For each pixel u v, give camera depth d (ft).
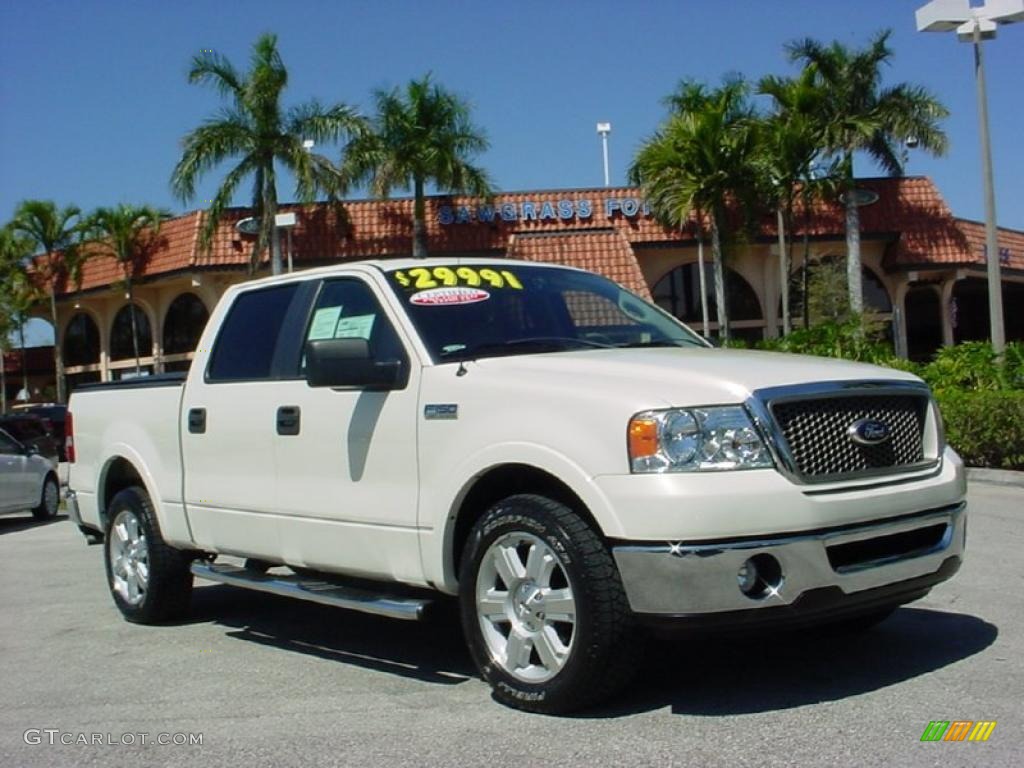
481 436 16.93
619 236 104.78
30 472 53.26
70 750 16.49
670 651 19.67
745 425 15.26
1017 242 123.95
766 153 97.19
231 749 16.11
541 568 16.21
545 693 16.16
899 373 17.83
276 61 98.68
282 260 107.86
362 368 18.35
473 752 15.14
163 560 24.22
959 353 54.29
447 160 100.63
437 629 23.18
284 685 19.39
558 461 15.87
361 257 108.47
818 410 15.92
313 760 15.35
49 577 33.32
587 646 15.51
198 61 97.81
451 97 101.96
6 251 127.03
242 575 21.83
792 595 15.03
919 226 112.16
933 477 17.07
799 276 114.21
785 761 14.11
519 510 16.35
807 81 100.58
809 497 15.20
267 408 20.81
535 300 20.44
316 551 19.86
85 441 26.84
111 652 22.66
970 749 14.29
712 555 14.67
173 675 20.56
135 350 123.24
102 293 123.54
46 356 149.38
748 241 101.86
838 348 62.64
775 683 17.51
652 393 15.62
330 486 19.45
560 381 16.57
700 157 95.96
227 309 23.12
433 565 17.75
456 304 19.56
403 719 16.88
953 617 21.45
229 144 97.35
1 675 21.22
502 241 109.50
